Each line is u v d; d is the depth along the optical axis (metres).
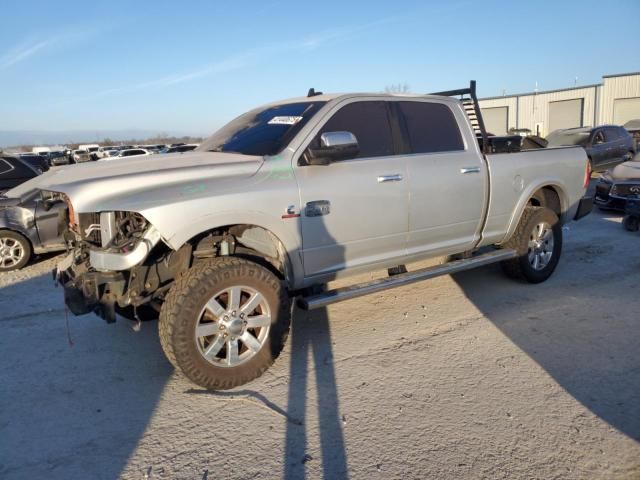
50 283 6.89
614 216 10.23
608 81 35.41
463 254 5.48
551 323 4.76
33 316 5.52
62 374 4.11
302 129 4.14
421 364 4.03
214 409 3.50
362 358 4.18
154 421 3.38
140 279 3.67
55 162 5.36
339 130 4.30
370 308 5.32
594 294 5.52
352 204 4.25
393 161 4.54
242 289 3.69
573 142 15.53
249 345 3.74
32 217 7.77
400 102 4.78
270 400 3.58
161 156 4.34
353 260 4.44
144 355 4.43
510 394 3.52
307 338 4.62
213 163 3.85
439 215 4.86
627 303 5.20
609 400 3.40
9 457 3.04
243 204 3.68
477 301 5.41
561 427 3.11
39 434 3.27
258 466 2.88
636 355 4.05
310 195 4.01
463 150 5.12
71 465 2.95
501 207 5.36
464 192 5.00
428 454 2.91
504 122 41.47
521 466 2.78
